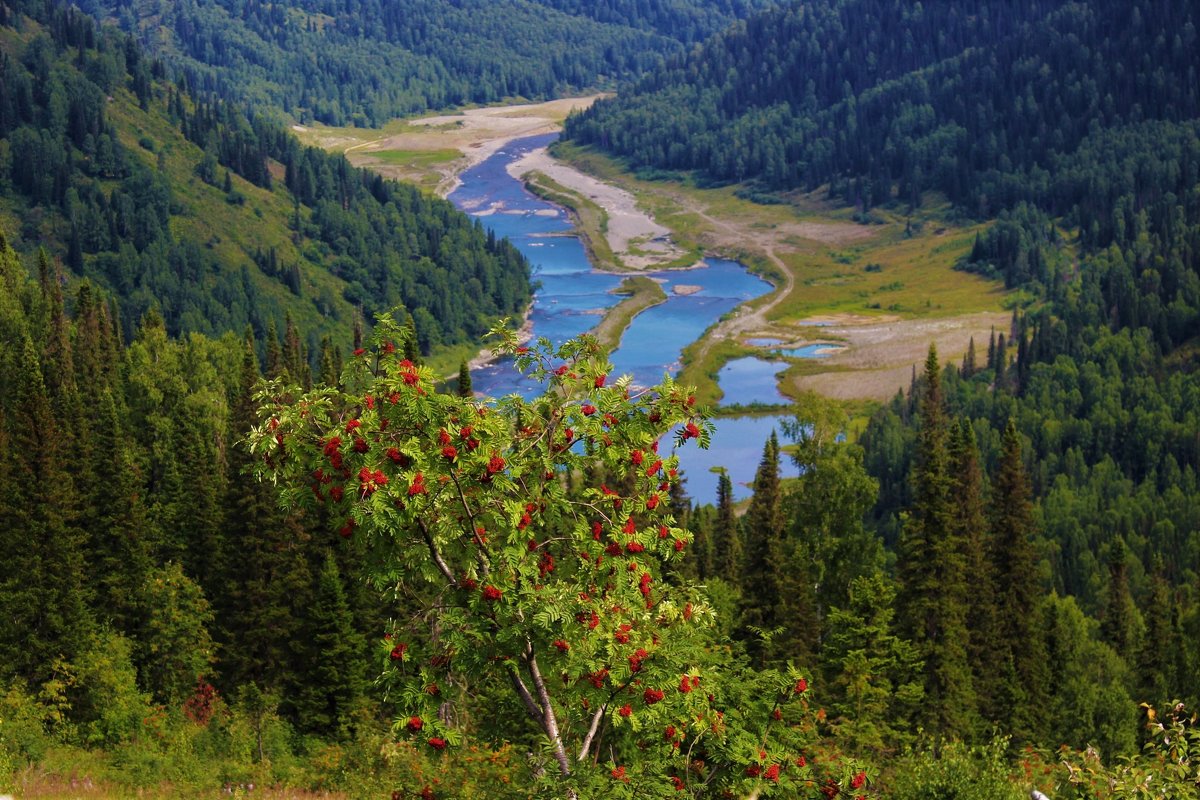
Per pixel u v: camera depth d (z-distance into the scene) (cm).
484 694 2281
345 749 4631
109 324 12631
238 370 12388
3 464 6650
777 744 2216
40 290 13388
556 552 2123
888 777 3559
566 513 2127
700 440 2097
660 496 2098
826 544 7931
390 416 1962
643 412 2098
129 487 6906
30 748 4397
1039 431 17900
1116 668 8781
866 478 8069
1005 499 7494
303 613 6788
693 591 2208
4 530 6225
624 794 1955
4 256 13825
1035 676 7094
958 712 6288
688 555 7619
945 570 6688
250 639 6831
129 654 6272
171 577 6656
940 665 6469
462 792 2450
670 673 2017
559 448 2086
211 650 6719
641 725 2086
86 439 7438
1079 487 16338
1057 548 13938
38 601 6116
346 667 6328
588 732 2186
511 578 1961
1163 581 11125
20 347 11469
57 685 5338
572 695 2059
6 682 5859
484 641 2005
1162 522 14588
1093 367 19250
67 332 11831
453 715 2625
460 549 2031
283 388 2028
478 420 1950
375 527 1889
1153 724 2533
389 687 2061
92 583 6781
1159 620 7956
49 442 6384
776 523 6931
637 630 2059
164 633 6488
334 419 2005
